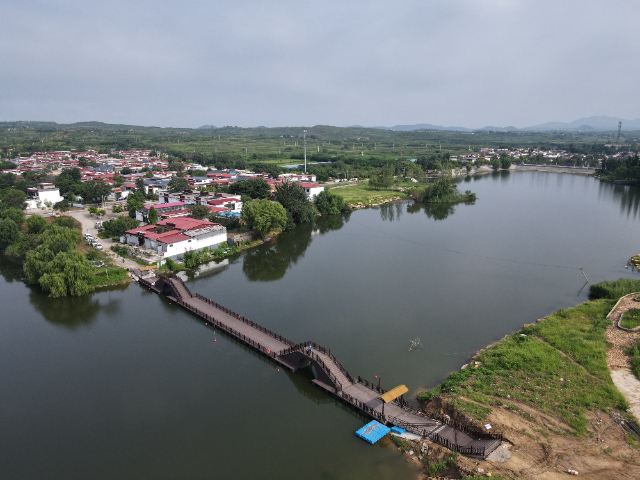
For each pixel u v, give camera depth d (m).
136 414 57.56
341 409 58.59
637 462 42.12
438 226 169.62
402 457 48.25
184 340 78.12
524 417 49.56
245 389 63.16
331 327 81.69
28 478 46.81
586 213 189.12
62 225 139.38
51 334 80.62
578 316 79.44
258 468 47.50
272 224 146.00
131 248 124.00
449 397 54.91
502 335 77.62
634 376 57.31
